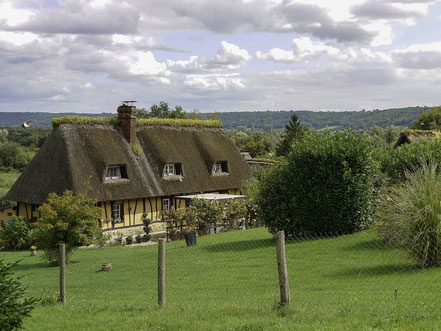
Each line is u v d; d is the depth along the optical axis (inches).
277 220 837.2
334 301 378.9
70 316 393.7
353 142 822.5
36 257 910.4
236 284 514.9
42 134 4475.9
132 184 1295.5
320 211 809.5
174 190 1384.1
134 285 567.2
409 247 478.6
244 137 4992.6
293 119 3476.9
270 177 865.5
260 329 303.9
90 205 932.0
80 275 686.5
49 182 1192.8
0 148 3115.2
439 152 848.3
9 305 283.1
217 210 1211.2
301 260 618.8
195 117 3255.4
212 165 1533.0
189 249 838.5
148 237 1254.3
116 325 349.1
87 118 1338.6
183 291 494.6
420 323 289.1
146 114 3053.6
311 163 816.9
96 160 1255.5
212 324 325.7
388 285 429.1
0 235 1093.8
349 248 652.1
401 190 528.1
